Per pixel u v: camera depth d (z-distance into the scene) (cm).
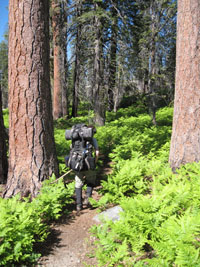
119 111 1983
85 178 479
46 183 442
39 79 457
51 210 381
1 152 548
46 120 474
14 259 274
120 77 1294
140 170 468
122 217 311
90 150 429
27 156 460
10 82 459
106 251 283
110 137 884
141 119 1376
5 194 459
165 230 254
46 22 467
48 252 322
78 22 1309
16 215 328
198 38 444
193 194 335
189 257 206
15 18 441
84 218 406
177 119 484
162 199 325
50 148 485
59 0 1440
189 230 240
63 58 1809
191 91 456
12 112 460
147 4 1362
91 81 1418
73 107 2009
